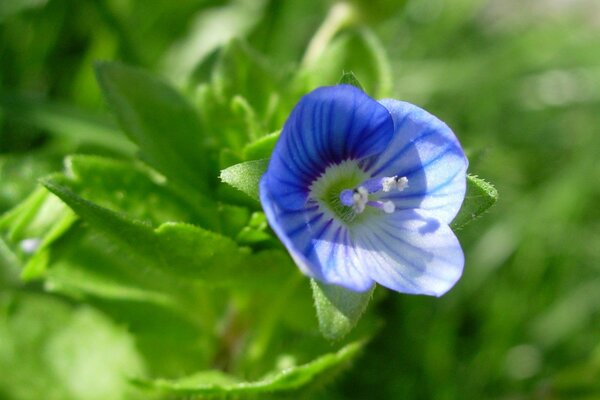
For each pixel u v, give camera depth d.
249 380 0.08
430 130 0.07
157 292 0.09
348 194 0.07
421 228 0.07
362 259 0.07
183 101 0.08
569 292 0.10
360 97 0.07
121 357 0.09
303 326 0.08
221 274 0.08
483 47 0.12
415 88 0.11
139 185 0.08
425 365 0.10
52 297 0.10
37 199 0.08
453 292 0.10
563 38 0.12
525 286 0.10
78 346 0.09
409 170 0.07
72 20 0.10
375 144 0.07
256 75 0.08
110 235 0.07
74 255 0.08
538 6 0.14
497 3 0.14
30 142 0.10
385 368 0.10
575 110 0.11
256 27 0.11
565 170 0.11
